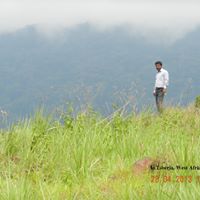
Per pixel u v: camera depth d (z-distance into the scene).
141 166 21.94
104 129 28.44
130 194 16.52
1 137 26.67
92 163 23.27
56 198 17.94
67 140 25.84
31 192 17.75
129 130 27.98
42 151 25.06
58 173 22.19
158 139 27.58
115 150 25.50
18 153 25.38
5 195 17.36
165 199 15.91
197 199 15.44
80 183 20.66
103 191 18.28
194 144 23.31
